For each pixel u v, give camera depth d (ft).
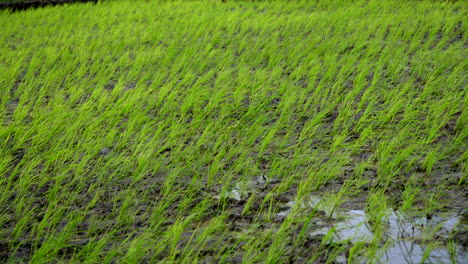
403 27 36.86
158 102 23.84
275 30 39.06
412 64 28.50
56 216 15.08
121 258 13.05
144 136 20.27
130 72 29.25
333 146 18.81
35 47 37.24
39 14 50.16
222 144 19.60
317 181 16.48
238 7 49.62
